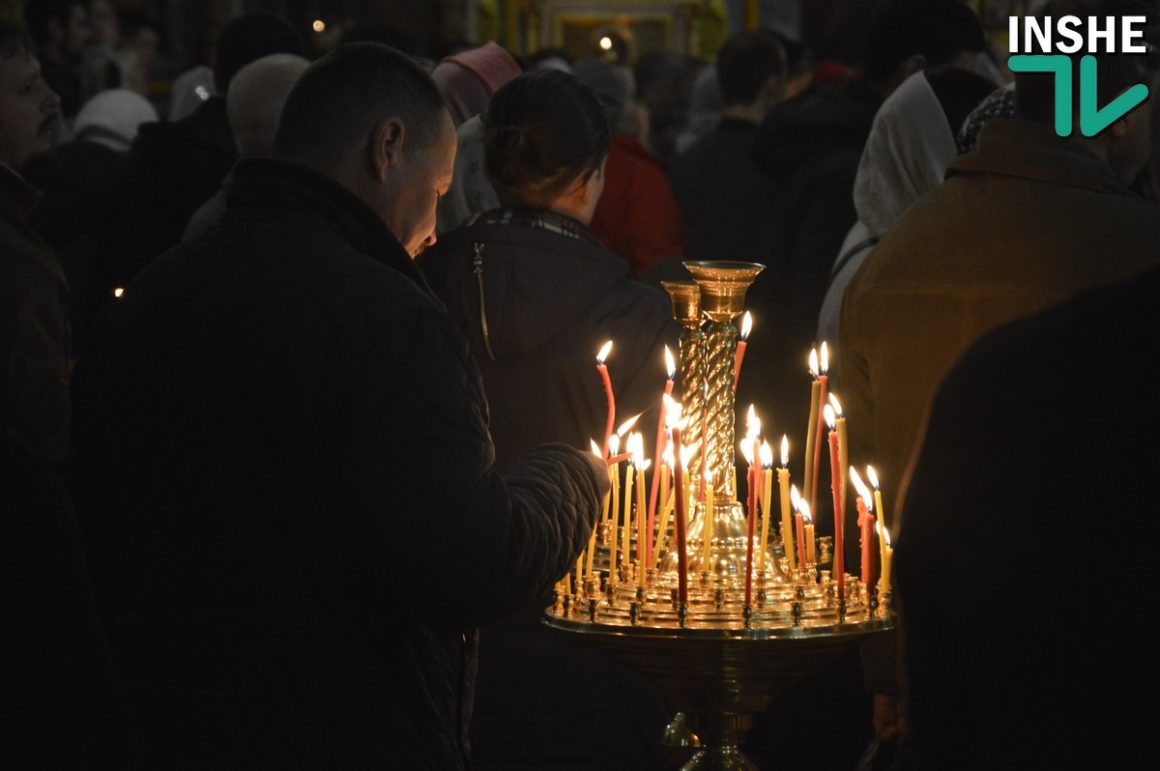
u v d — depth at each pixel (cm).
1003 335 270
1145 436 258
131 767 288
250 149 646
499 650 460
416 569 338
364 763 341
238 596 343
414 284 360
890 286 434
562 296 460
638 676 459
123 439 355
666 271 789
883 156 571
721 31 2220
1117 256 416
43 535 277
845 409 463
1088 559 260
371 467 340
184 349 355
